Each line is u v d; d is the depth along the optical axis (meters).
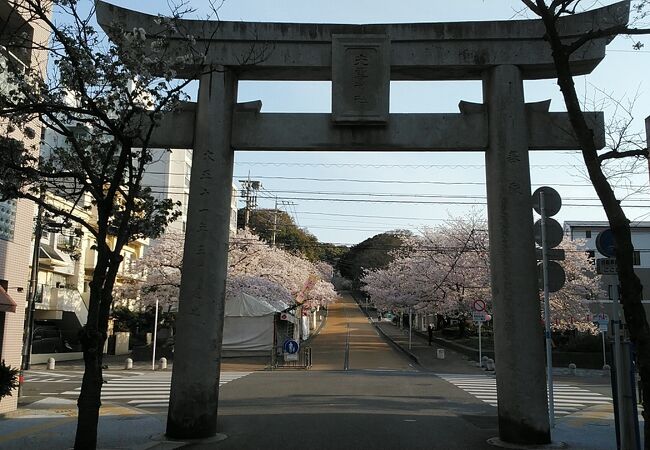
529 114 10.09
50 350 31.84
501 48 10.07
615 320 8.08
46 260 31.19
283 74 10.63
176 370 9.74
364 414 12.99
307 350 28.55
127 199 8.28
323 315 82.56
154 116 8.16
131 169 8.41
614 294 8.12
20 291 13.23
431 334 42.34
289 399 15.83
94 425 7.63
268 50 10.25
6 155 8.20
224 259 10.05
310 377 22.53
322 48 10.30
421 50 10.16
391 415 12.91
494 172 9.91
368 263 87.94
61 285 33.72
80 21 7.92
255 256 38.62
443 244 38.06
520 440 9.17
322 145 10.25
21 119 8.39
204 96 10.16
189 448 9.01
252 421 11.88
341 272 109.94
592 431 11.05
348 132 10.21
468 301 36.03
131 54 7.97
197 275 9.75
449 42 10.15
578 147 9.97
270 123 10.34
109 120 7.84
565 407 15.43
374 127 10.19
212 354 9.73
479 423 11.90
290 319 38.25
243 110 10.38
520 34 10.04
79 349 34.53
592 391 19.47
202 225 9.85
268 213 74.00
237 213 71.88
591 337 31.75
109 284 7.98
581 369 28.77
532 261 9.55
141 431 10.70
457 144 10.15
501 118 9.91
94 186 8.25
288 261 47.09
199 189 9.95
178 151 53.97
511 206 9.65
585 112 9.86
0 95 8.29
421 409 14.09
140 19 9.92
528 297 9.42
